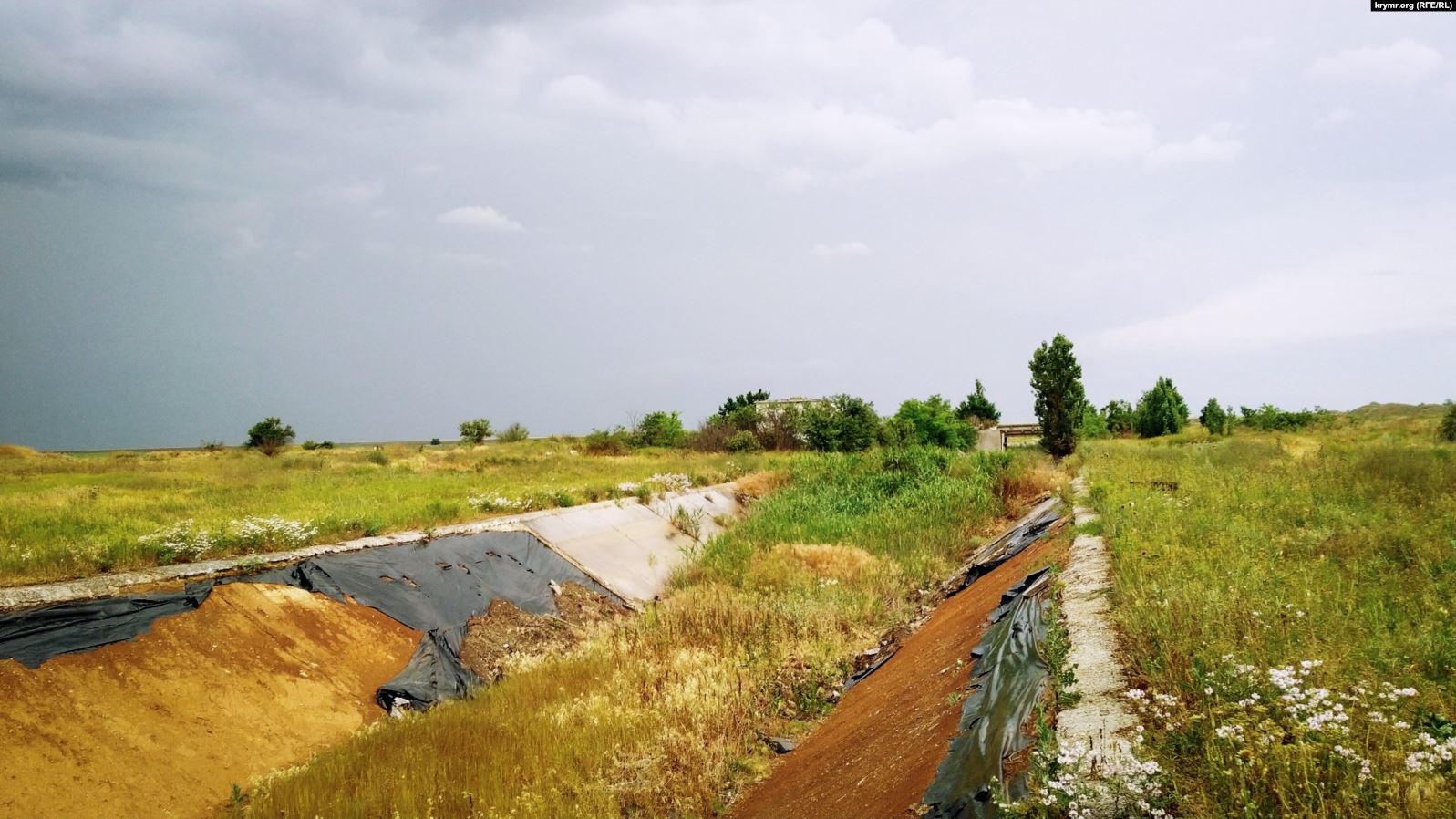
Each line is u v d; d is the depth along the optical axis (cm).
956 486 2384
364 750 873
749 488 2848
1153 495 1367
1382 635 592
